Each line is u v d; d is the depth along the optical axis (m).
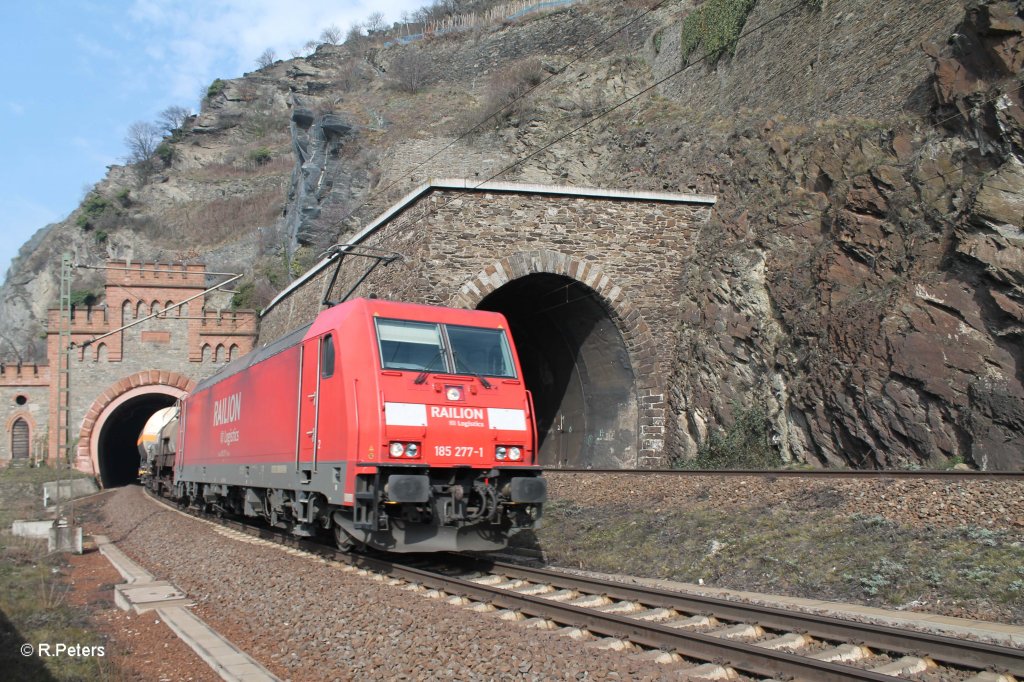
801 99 25.95
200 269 41.19
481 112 45.84
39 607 9.32
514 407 11.71
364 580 10.42
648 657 6.89
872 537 10.36
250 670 6.86
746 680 6.26
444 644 7.22
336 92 61.44
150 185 78.44
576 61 45.28
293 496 13.35
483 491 11.05
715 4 35.53
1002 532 9.59
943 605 8.41
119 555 15.02
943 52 17.20
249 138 87.44
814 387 17.69
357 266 26.00
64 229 72.62
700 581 10.87
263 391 15.09
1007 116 15.03
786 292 19.28
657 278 23.08
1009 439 13.50
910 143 17.66
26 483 34.09
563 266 22.11
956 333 14.82
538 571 10.75
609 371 24.05
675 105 36.91
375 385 10.86
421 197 21.62
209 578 11.41
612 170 35.91
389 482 10.28
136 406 46.91
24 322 67.75
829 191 19.42
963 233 15.06
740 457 19.42
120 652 7.77
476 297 21.17
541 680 6.18
